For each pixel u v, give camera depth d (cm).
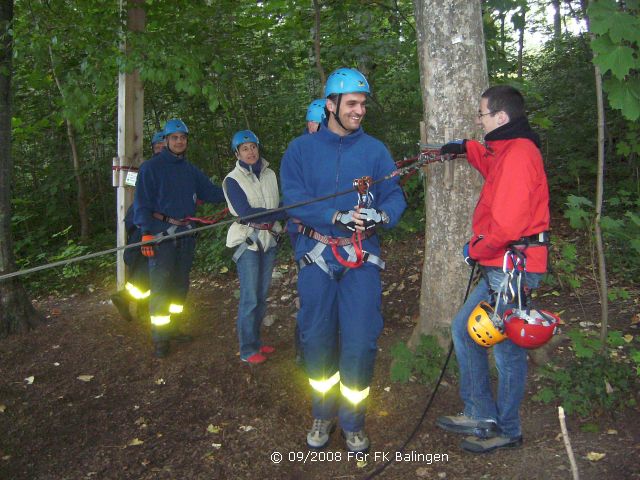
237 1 684
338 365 326
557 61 908
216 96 550
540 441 316
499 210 266
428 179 395
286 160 317
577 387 347
